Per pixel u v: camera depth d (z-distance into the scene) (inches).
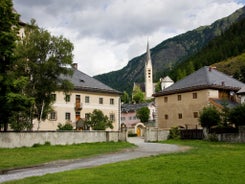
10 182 594.2
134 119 4638.3
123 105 5191.9
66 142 1585.9
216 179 536.7
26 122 1587.1
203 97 2329.0
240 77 4766.2
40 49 1668.3
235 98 2428.6
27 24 1711.4
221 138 1791.3
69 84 1744.6
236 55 7071.9
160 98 2664.9
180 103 2492.6
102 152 1209.4
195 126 2357.3
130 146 1501.0
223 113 1876.2
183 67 7460.6
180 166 690.8
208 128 1908.2
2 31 1291.8
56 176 627.8
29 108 1451.8
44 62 1644.9
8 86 1302.9
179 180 530.9
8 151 1251.8
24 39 1672.0
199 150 1204.5
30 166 878.4
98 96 2598.4
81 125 2020.2
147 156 1013.8
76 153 1165.7
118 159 986.7
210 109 1926.7
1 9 1294.3
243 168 647.1
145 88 7500.0
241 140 1678.2
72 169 782.5
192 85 2438.5
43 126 2263.8
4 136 1371.8
